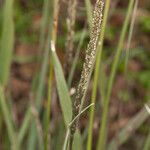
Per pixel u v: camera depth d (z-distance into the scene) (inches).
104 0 13.7
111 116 27.6
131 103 33.9
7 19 19.4
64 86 14.4
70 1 16.4
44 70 20.5
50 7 19.6
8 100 22.5
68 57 17.5
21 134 21.4
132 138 30.6
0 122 23.8
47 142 18.3
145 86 36.5
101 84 17.5
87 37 26.0
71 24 16.7
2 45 20.0
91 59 13.3
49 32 19.1
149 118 31.2
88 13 14.8
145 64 39.6
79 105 13.9
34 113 20.2
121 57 18.6
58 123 20.7
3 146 24.5
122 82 34.3
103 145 17.6
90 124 14.8
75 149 14.9
